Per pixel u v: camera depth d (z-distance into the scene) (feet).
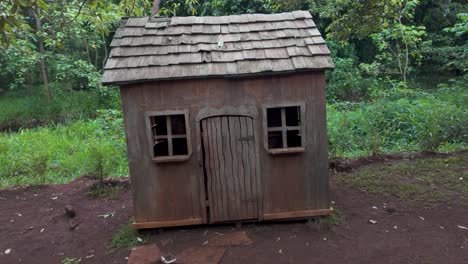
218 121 12.88
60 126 36.01
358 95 41.11
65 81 47.62
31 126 40.73
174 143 13.89
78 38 43.68
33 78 53.31
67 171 23.43
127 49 13.17
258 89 12.71
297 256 11.87
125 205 16.75
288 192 13.34
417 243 12.45
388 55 41.39
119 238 13.58
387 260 11.51
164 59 12.80
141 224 13.29
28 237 14.53
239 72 12.28
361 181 17.89
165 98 12.65
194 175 13.14
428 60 46.68
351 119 27.22
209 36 13.88
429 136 22.47
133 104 12.66
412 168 19.08
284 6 29.22
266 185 13.28
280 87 12.71
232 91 12.69
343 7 32.12
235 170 13.16
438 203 15.33
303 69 12.28
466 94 29.99
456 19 45.93
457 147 22.35
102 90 43.47
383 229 13.46
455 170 18.57
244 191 13.26
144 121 12.73
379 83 42.04
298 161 13.20
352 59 44.60
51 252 13.35
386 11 21.42
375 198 16.07
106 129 31.42
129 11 22.50
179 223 13.30
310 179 13.30
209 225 13.79
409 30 37.40
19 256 13.21
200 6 44.37
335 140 23.35
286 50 12.98
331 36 23.04
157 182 13.14
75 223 15.31
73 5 28.07
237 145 13.01
